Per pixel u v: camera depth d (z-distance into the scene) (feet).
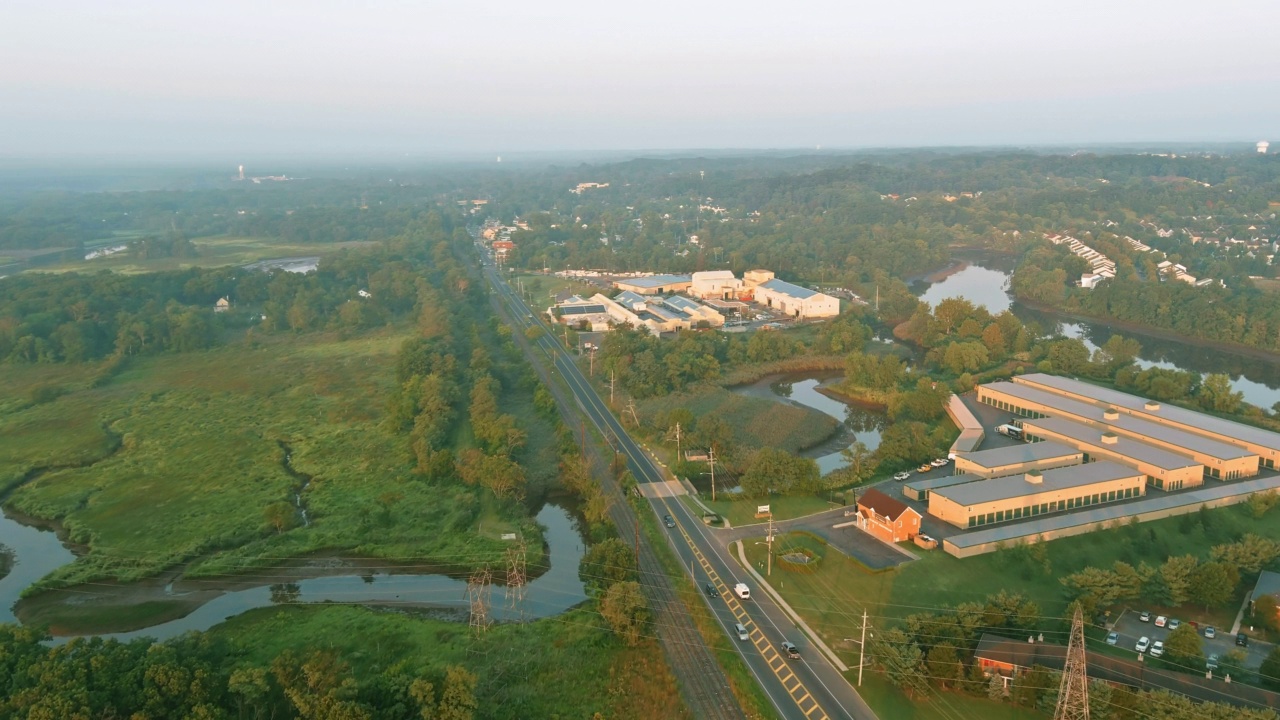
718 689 306.76
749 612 357.41
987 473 483.92
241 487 518.78
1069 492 435.94
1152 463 472.03
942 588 368.07
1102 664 298.15
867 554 401.08
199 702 275.59
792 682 307.58
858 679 307.78
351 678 283.18
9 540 462.60
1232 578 349.00
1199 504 442.50
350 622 359.66
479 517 466.29
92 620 373.20
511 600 379.96
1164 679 290.15
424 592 390.83
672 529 440.04
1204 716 256.93
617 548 398.01
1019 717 282.77
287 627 356.79
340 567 416.26
